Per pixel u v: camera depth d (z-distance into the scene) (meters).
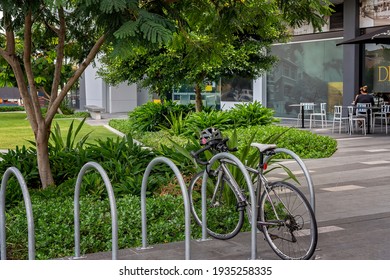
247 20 8.07
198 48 8.44
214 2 7.77
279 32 15.50
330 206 7.65
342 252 5.54
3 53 7.96
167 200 7.16
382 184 9.23
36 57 12.31
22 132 20.47
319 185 9.23
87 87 37.59
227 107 26.27
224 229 6.39
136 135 17.86
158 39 5.35
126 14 5.61
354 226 6.55
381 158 12.23
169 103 18.83
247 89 25.31
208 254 5.59
